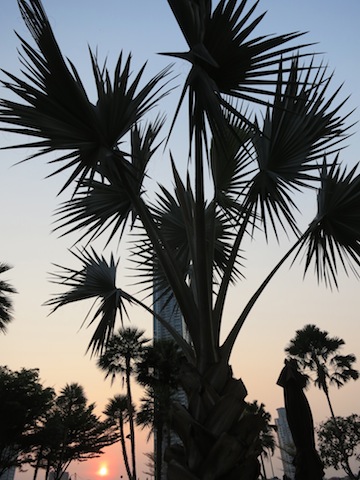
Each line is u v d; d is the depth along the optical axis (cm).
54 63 290
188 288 338
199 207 317
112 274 514
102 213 452
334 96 383
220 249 562
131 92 329
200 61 294
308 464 244
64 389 3903
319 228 452
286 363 287
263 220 407
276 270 372
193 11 281
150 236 358
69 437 3681
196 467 248
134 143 448
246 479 238
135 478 2430
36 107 316
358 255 441
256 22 282
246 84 317
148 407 2225
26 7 275
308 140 389
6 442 3005
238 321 327
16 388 3002
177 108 278
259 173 412
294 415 261
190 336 319
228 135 463
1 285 1641
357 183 399
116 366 2389
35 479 3350
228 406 264
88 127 331
